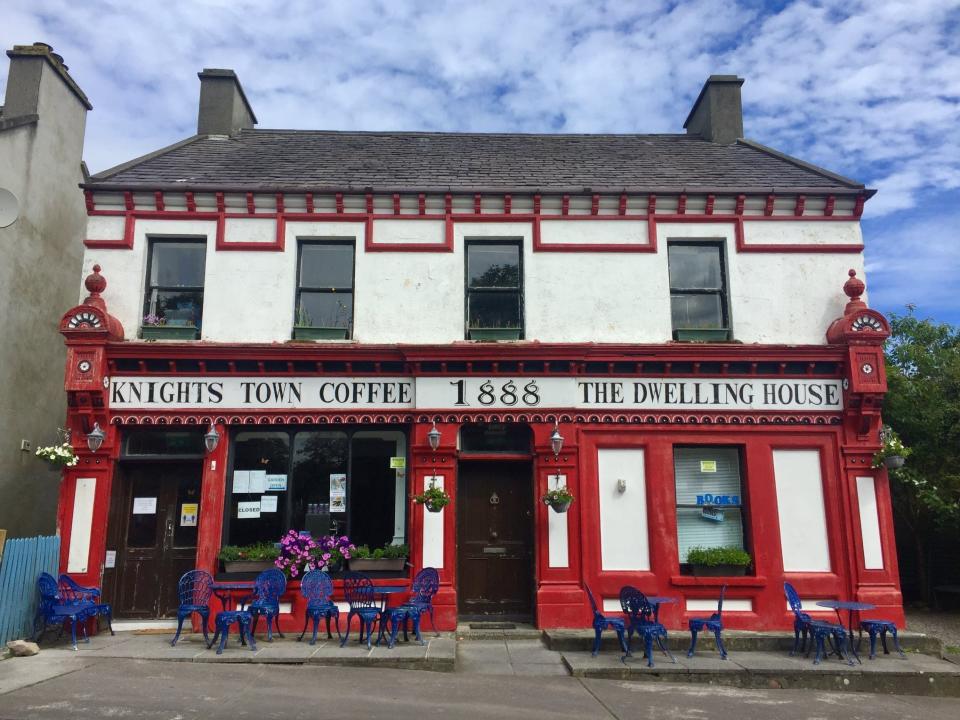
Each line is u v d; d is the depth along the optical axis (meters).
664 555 10.68
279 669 8.39
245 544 10.73
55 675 7.82
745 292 11.53
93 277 10.79
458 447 10.97
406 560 10.59
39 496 12.94
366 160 12.96
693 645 9.38
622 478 10.94
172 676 7.91
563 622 10.38
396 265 11.45
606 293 11.46
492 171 12.52
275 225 11.48
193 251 11.57
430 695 7.56
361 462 11.05
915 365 14.58
